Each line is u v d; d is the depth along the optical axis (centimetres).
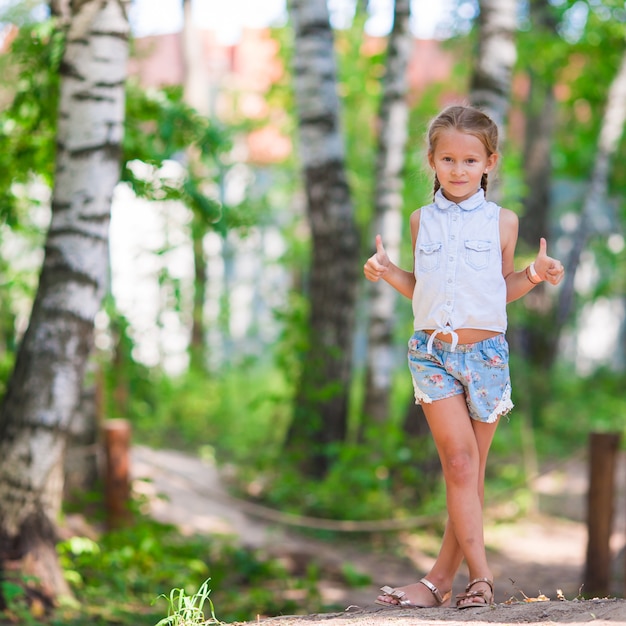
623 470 1540
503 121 1130
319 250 1249
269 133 2320
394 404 1698
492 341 404
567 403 1933
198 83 1725
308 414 1230
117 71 687
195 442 1573
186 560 877
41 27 732
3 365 902
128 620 681
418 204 1384
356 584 915
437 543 1099
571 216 2742
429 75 2553
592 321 3094
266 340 2192
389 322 1250
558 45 1570
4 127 802
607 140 1784
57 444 680
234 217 951
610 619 348
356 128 1805
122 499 907
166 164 930
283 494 1155
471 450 402
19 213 922
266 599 808
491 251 400
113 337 1186
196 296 1748
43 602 665
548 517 1290
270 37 1817
